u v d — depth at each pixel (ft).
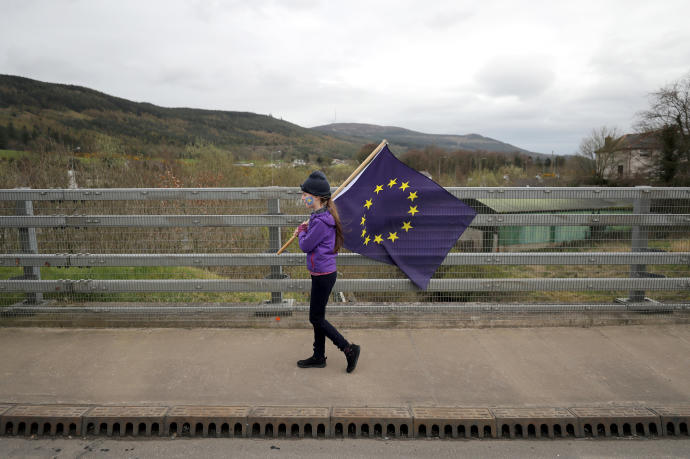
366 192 14.16
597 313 15.14
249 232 16.02
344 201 14.05
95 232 15.61
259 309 14.93
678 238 15.08
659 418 9.66
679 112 114.83
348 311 15.02
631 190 14.74
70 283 14.83
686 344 13.44
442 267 15.55
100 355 12.71
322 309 11.64
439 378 11.43
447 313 15.06
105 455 8.94
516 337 14.01
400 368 12.00
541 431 9.76
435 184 14.34
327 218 11.33
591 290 15.02
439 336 14.11
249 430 9.61
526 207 16.94
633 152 143.64
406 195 14.34
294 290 14.87
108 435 9.59
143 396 10.50
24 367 11.96
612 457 8.93
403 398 10.43
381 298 16.17
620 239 15.25
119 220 14.79
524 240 15.03
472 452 9.08
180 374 11.60
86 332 14.34
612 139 156.46
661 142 118.42
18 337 13.92
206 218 14.69
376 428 9.91
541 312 15.14
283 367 12.05
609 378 11.41
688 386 11.00
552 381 11.25
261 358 12.58
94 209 15.98
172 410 9.84
